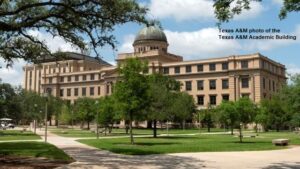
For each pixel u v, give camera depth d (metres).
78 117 82.69
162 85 45.72
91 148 27.02
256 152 24.22
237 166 16.70
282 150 26.09
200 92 104.88
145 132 67.19
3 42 22.12
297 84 37.81
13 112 56.72
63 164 17.11
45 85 140.12
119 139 40.00
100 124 55.56
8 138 40.75
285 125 79.25
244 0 14.81
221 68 102.38
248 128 83.88
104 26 19.00
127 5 18.16
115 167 16.28
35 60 23.41
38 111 79.19
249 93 96.62
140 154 22.47
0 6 18.56
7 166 16.02
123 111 32.28
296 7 15.35
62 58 23.72
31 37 20.83
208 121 75.56
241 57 98.69
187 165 17.03
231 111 36.12
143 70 32.84
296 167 16.36
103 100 54.09
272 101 78.50
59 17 18.30
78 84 132.38
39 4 17.33
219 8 15.03
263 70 97.50
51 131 67.38
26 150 24.23
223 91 101.06
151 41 119.19
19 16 19.50
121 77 32.88
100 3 17.84
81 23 18.88
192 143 33.06
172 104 45.00
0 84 55.81
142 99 32.34
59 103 101.44
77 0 17.73
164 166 16.66
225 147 27.84
